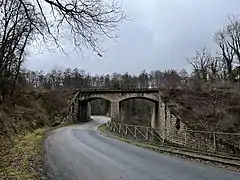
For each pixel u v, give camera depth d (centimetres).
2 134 2092
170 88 4106
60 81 8419
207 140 2366
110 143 2106
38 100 4781
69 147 1825
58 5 597
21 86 4319
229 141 2395
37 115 3834
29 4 625
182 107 3434
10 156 1362
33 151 1544
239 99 3381
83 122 5419
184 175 1031
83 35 627
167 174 1050
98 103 9988
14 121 2767
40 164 1198
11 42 2419
